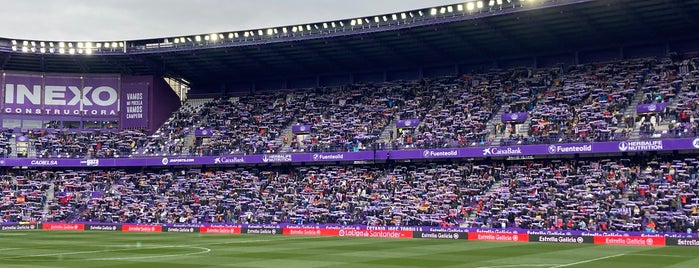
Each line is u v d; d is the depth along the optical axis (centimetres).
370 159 8656
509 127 8388
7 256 4869
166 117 11075
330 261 4541
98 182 9888
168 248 5641
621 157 7725
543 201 7375
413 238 7200
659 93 7938
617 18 8025
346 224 7988
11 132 10412
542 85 9044
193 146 10044
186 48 9781
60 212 9325
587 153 7712
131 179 9919
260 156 9244
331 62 10269
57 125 10756
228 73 10981
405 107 9594
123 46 10069
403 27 8581
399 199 8156
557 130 7981
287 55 10019
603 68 8862
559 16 7981
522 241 6638
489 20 8200
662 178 7144
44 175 10081
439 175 8400
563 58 9419
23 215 9262
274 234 7894
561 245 6050
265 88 11319
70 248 5634
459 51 9550
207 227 8400
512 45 9212
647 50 8894
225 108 10894
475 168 8288
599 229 6700
